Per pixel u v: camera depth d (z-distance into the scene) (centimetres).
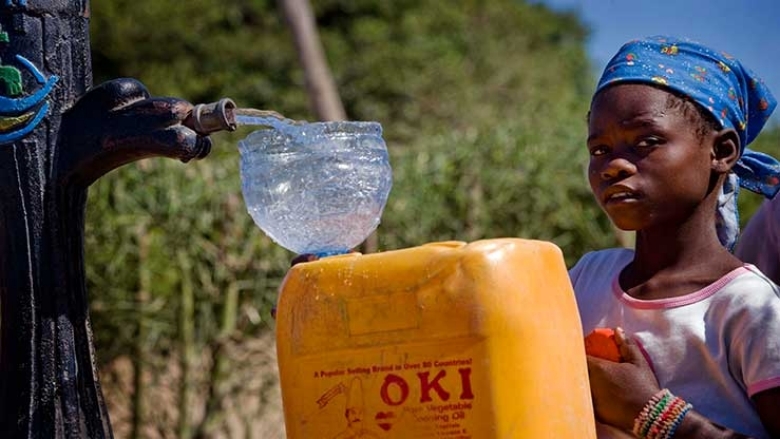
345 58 1397
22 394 216
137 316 549
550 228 660
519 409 195
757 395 219
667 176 228
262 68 1362
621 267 249
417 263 199
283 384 209
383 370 200
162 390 561
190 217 561
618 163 229
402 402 198
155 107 212
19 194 216
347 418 202
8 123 215
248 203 237
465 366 195
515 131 684
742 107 242
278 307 210
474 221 650
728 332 225
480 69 1478
